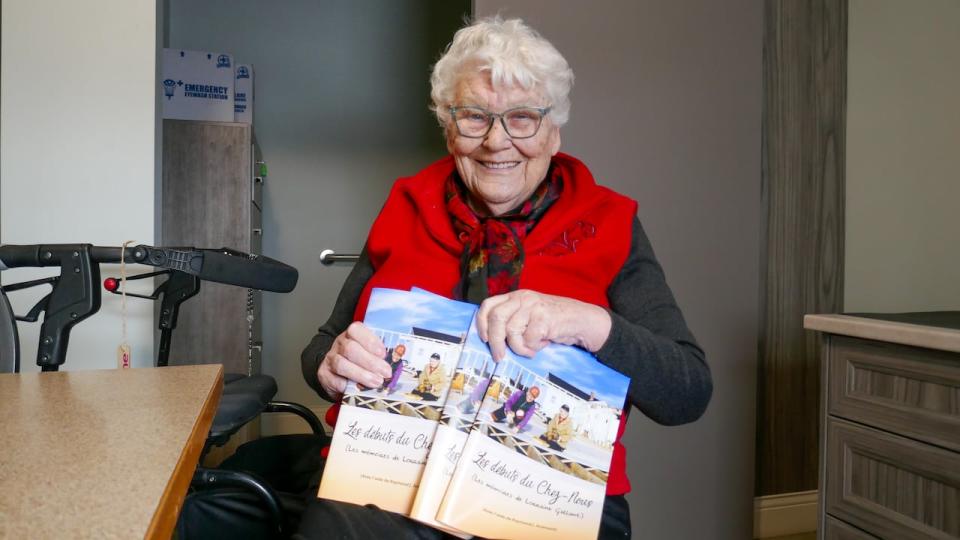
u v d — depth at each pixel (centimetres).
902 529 119
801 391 234
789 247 230
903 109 224
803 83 230
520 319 79
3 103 184
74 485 39
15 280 180
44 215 186
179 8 322
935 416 113
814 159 232
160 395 66
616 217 105
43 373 79
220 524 105
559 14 194
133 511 35
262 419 333
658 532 204
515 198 104
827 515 136
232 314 267
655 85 203
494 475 75
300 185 335
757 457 229
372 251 114
